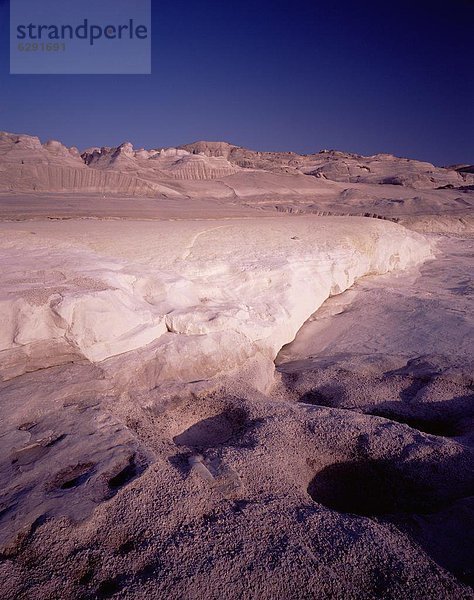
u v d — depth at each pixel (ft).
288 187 187.11
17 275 21.99
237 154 350.23
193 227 44.91
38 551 10.33
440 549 11.62
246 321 26.86
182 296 26.71
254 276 32.65
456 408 22.03
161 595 9.43
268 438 16.25
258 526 11.66
